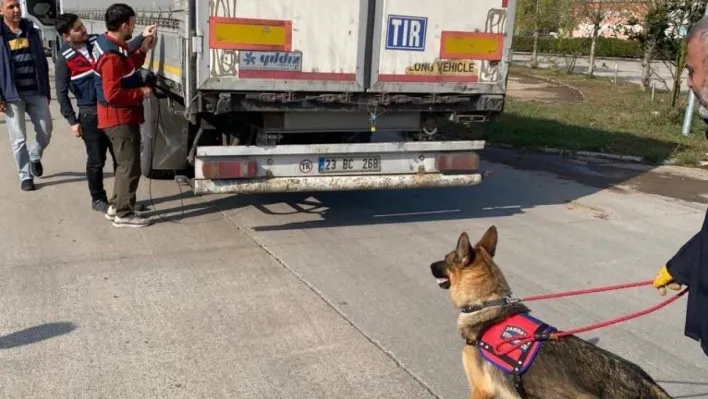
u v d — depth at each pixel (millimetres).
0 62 6594
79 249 5430
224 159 5445
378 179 6043
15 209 6410
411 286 5016
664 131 13211
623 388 2686
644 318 4695
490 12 6160
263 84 5340
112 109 5738
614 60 40844
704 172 9875
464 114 6457
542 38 39500
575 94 21438
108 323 4172
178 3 5500
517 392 2873
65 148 9352
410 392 3568
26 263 5074
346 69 5641
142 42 5852
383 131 6223
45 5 17328
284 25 5312
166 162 7203
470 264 3094
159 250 5504
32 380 3496
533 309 4754
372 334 4215
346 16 5539
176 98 6301
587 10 29156
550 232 6625
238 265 5266
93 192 6422
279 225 6352
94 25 8945
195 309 4441
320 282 5012
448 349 4059
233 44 5164
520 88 23500
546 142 11430
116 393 3420
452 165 6297
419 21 5852
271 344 4023
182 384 3539
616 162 10438
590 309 4809
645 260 5898
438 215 7023
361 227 6445
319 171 5809
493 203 7660
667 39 15367
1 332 3990
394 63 5840
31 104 7035
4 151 8930
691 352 4211
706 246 2443
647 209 7695
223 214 6609
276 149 5578
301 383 3609
